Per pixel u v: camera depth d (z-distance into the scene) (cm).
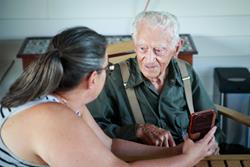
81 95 135
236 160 163
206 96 206
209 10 308
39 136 125
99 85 134
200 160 157
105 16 306
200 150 150
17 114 129
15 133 129
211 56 322
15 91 130
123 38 302
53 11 303
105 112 194
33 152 130
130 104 192
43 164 134
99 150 128
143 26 182
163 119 196
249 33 315
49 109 127
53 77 126
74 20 307
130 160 166
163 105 195
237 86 290
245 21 312
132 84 191
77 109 139
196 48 302
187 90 200
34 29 308
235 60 324
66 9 303
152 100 194
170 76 195
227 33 315
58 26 308
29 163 134
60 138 124
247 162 162
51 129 125
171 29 182
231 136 297
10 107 130
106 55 134
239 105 293
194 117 160
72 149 124
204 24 312
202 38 317
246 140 294
